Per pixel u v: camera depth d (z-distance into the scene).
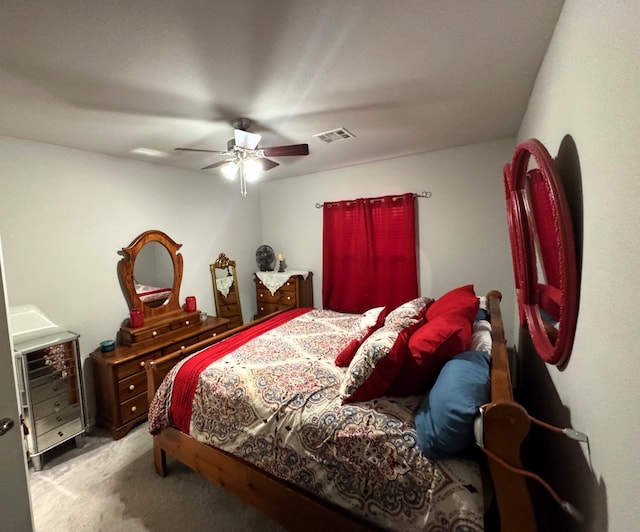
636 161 0.63
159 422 2.03
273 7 1.14
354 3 1.14
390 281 3.67
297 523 1.50
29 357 2.20
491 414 1.00
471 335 1.74
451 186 3.30
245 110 2.04
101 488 2.05
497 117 2.34
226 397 1.77
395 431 1.31
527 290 1.55
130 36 1.28
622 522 0.70
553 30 1.32
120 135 2.43
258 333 2.68
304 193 4.30
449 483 1.15
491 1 1.15
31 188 2.46
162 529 1.75
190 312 3.54
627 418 0.67
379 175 3.69
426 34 1.33
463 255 3.32
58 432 2.34
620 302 0.71
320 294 4.32
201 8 1.13
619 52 0.70
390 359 1.47
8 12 1.10
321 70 1.59
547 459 1.58
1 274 1.12
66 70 1.51
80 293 2.76
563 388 1.23
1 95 1.73
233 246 4.33
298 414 1.54
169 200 3.52
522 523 1.02
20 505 1.18
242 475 1.67
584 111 0.95
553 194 1.00
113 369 2.56
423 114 2.23
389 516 1.24
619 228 0.71
